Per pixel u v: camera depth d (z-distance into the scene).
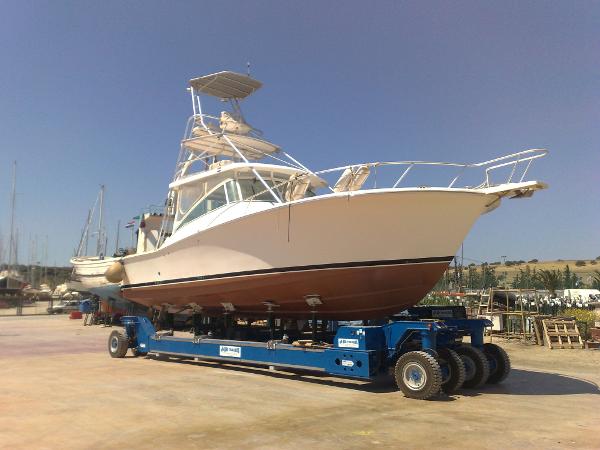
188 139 11.34
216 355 8.97
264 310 9.54
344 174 8.62
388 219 7.43
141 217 14.40
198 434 4.86
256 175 9.38
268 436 4.80
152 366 9.53
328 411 5.88
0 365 9.67
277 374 8.55
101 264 20.72
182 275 10.20
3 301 39.59
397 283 7.86
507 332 15.14
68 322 23.00
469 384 7.59
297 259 8.16
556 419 5.61
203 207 10.28
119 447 4.43
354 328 7.15
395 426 5.22
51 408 5.95
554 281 30.75
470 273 23.88
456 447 4.51
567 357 11.41
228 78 11.56
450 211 7.48
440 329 7.08
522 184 7.10
